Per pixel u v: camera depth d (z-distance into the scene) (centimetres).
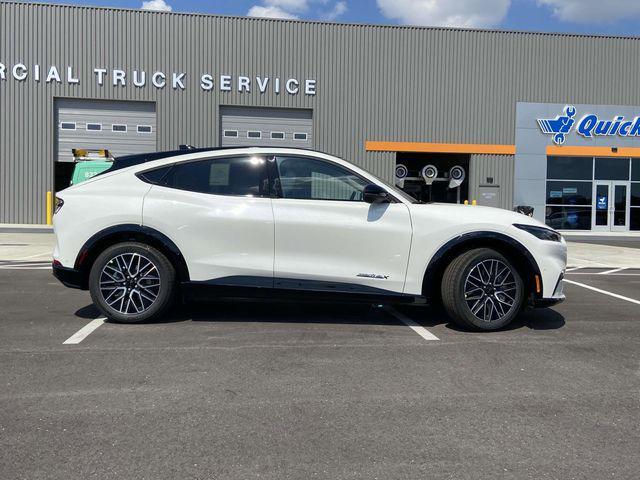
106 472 272
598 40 2277
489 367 440
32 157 2083
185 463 282
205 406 355
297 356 462
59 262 548
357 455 294
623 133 2300
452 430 326
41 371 416
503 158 2261
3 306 649
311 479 269
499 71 2241
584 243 1831
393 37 2195
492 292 539
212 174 551
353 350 480
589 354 479
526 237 535
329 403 363
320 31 2167
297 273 531
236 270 534
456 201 2331
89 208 541
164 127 2123
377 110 2198
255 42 2142
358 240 531
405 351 480
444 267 552
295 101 2169
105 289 547
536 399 375
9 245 1412
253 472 274
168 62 2112
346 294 534
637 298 764
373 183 543
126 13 2089
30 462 281
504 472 278
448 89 2223
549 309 672
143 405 355
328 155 552
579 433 324
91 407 351
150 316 549
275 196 541
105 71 2089
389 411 352
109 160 1573
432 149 2223
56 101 2103
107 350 471
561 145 2283
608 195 2317
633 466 285
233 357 456
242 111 2173
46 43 2067
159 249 546
